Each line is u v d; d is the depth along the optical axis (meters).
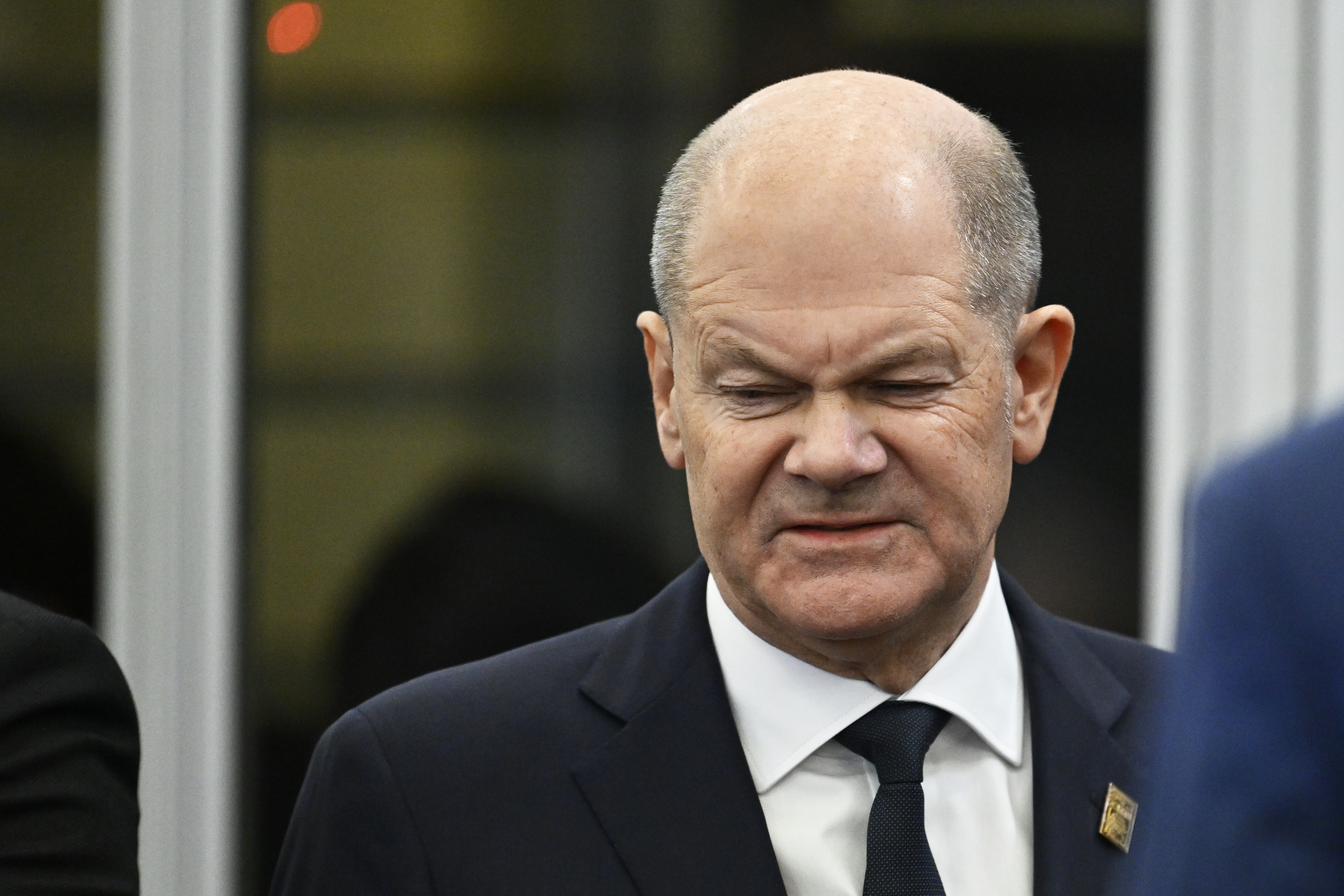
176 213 10.12
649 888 5.18
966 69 10.16
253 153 10.21
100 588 10.16
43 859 5.48
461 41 10.19
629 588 10.13
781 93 5.31
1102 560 10.14
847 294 4.87
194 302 10.15
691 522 10.12
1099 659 5.93
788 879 5.20
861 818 5.27
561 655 5.88
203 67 10.12
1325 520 2.82
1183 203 10.05
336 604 10.20
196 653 10.11
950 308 4.99
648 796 5.34
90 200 10.19
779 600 5.06
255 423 10.20
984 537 5.15
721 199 5.08
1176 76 10.04
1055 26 10.13
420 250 10.19
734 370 5.01
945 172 5.11
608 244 10.16
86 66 10.16
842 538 4.99
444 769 5.46
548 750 5.50
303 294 10.19
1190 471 10.03
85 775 5.67
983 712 5.42
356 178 10.21
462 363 10.17
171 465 10.13
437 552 10.17
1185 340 10.06
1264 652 2.85
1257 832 2.81
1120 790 5.38
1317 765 2.80
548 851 5.29
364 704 5.84
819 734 5.33
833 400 4.92
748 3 10.16
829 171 4.95
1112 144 10.13
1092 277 10.15
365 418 10.19
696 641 5.66
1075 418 10.15
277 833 10.12
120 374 10.14
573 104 10.18
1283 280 9.98
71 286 10.20
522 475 10.17
